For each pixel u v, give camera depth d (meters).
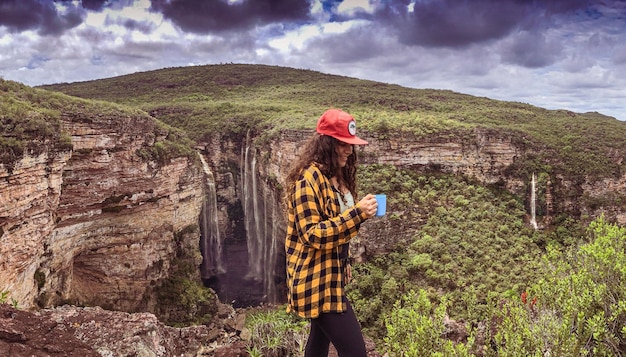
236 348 7.21
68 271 23.56
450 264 23.78
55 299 21.88
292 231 3.83
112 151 25.22
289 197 3.80
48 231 19.31
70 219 23.36
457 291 21.39
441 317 5.57
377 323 21.91
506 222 28.22
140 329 6.90
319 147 3.71
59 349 5.43
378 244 26.47
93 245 25.83
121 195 26.33
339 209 3.69
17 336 5.32
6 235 16.11
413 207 28.08
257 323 7.82
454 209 28.22
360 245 26.11
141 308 28.55
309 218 3.46
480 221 27.53
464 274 23.25
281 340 7.28
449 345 5.15
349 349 3.67
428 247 25.53
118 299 27.55
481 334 7.56
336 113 3.75
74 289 25.31
